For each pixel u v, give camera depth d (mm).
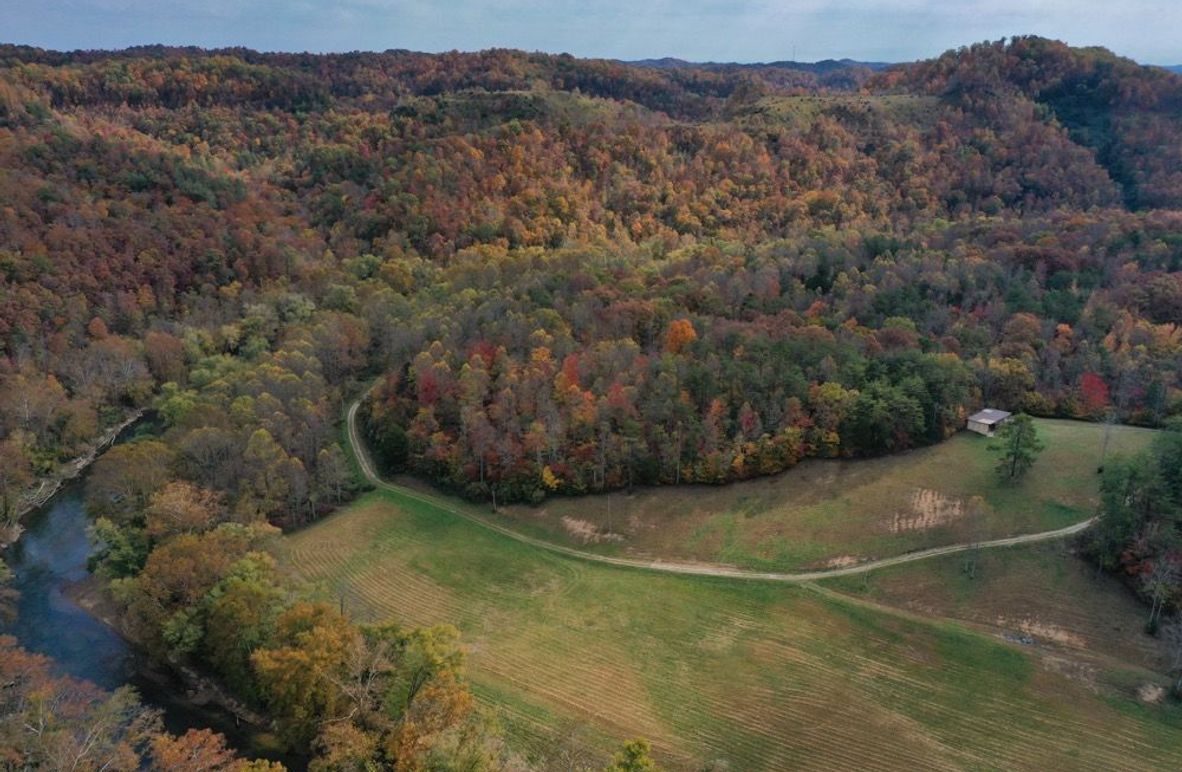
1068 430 136375
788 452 127625
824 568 109375
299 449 139750
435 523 127875
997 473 120625
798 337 150000
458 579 113812
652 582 110188
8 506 138250
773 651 96062
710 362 139250
